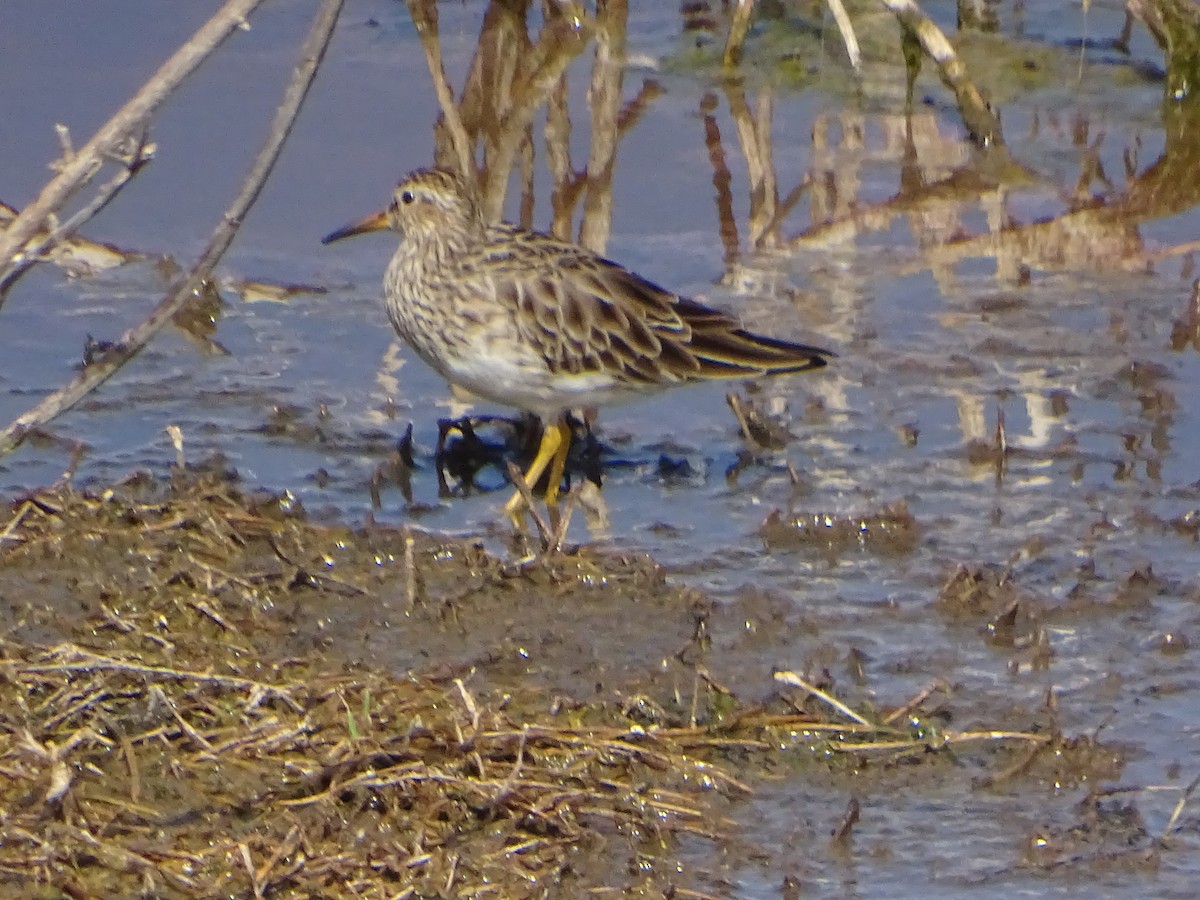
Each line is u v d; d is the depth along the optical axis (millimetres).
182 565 11672
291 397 14547
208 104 18703
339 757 9711
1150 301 16172
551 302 13273
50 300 15773
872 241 17203
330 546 12156
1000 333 15594
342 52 19812
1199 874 9477
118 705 10094
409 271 13656
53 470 13203
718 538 12742
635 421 14453
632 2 21297
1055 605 11891
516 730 10078
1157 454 13820
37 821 9117
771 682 11000
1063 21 20969
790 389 14812
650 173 18141
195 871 9031
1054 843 9695
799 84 19938
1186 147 18844
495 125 18250
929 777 10227
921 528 12852
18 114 18188
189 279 10508
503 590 11766
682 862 9477
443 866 9195
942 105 19656
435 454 13852
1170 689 11023
